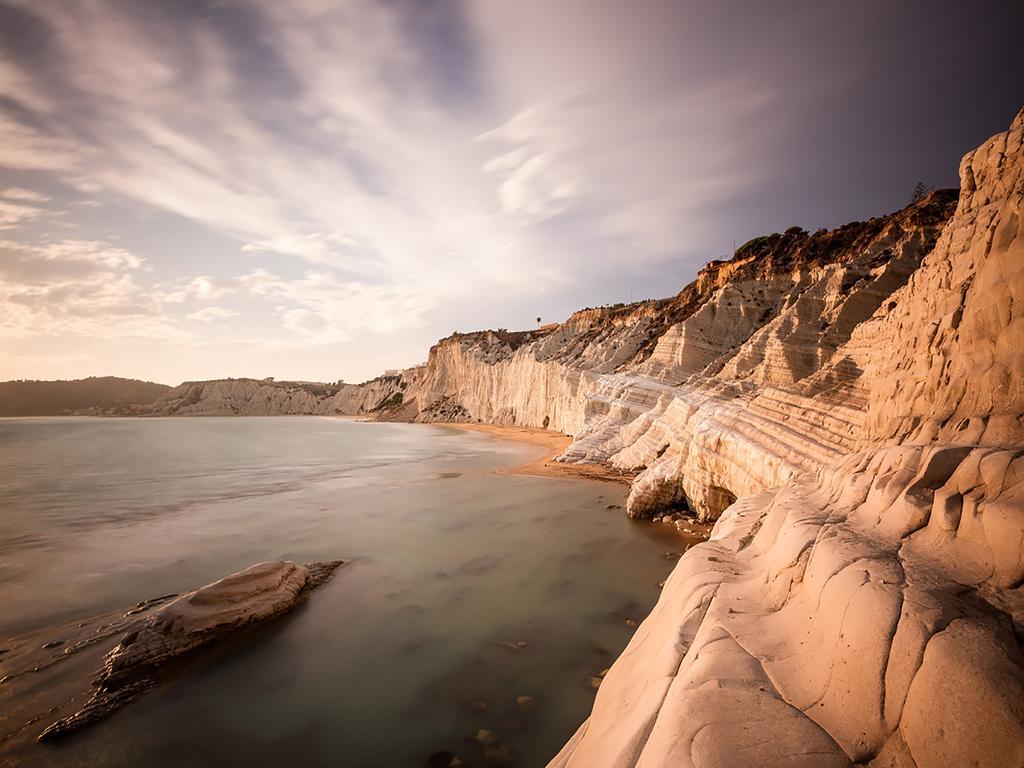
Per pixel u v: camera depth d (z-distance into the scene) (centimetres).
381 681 895
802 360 2038
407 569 1436
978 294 498
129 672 905
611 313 7388
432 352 11794
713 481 1720
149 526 1936
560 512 2089
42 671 922
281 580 1234
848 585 352
